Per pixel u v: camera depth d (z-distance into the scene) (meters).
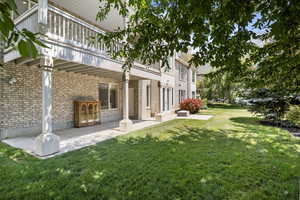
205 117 12.45
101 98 10.10
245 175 3.22
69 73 8.20
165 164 3.74
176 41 2.20
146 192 2.71
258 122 9.79
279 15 1.42
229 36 2.05
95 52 5.88
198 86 25.92
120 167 3.58
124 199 2.54
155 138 6.20
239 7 1.56
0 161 3.94
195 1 1.62
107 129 7.96
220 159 4.00
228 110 18.31
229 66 2.73
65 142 5.68
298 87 3.12
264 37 2.68
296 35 1.99
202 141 5.70
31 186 2.86
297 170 3.40
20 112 6.51
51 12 4.53
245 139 5.89
